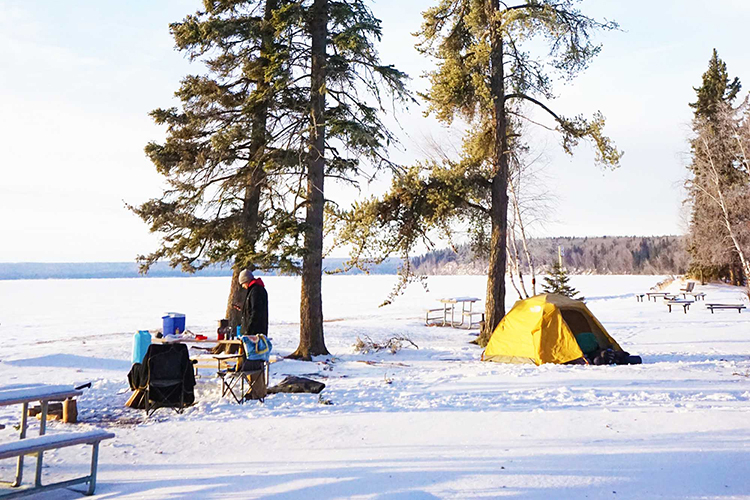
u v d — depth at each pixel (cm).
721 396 845
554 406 805
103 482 488
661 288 5394
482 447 574
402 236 1803
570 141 1744
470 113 1864
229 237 1579
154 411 816
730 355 1456
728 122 3472
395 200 1797
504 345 1424
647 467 496
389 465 513
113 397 943
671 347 1689
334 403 867
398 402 866
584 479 465
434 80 1783
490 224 2016
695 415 705
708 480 461
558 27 1597
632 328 2295
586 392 913
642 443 576
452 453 552
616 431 629
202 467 527
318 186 1574
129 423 741
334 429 675
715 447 555
